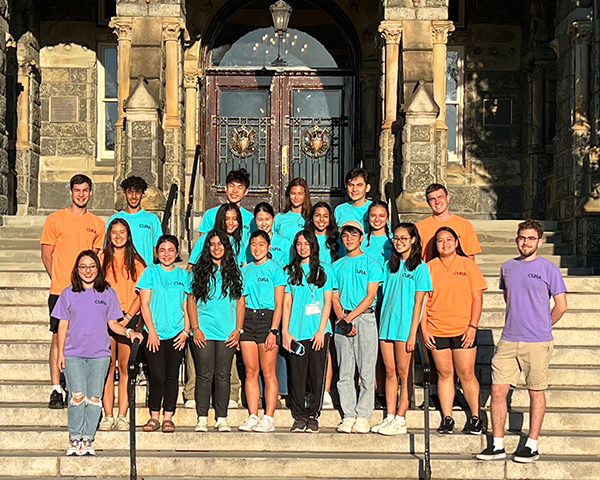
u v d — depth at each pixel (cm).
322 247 848
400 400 789
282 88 1688
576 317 984
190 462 752
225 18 1681
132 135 1227
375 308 836
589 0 1261
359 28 1647
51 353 823
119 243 819
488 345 922
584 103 1266
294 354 791
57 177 1641
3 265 1159
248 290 804
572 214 1263
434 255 843
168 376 790
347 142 1683
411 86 1289
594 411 831
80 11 1656
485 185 1650
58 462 754
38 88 1634
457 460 749
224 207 830
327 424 821
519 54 1661
